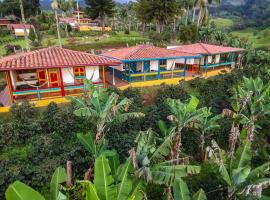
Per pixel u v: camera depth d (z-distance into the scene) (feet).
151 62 90.02
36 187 43.88
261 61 128.47
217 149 42.16
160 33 184.14
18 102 60.54
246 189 33.96
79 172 46.73
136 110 63.31
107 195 23.35
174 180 32.04
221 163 37.88
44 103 66.64
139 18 188.96
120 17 277.23
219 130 63.62
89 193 22.02
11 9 239.09
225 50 109.19
